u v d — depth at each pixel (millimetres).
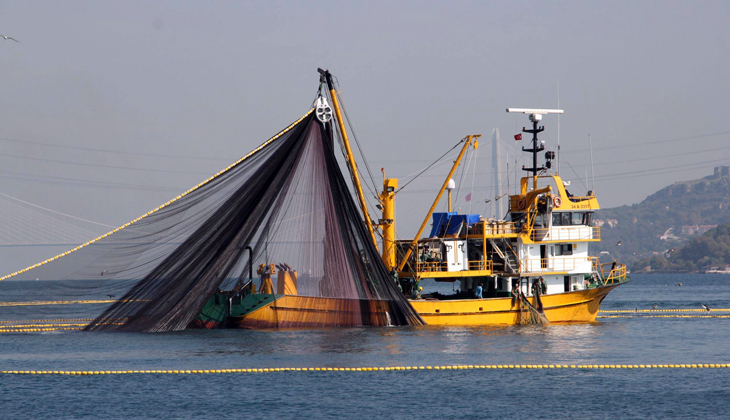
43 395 87500
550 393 88562
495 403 83938
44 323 157250
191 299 124188
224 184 122938
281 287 129875
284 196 126000
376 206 137250
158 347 114812
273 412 80562
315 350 111625
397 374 97562
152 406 82875
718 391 89812
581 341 123688
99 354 110188
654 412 80875
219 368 100250
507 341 121250
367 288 126438
